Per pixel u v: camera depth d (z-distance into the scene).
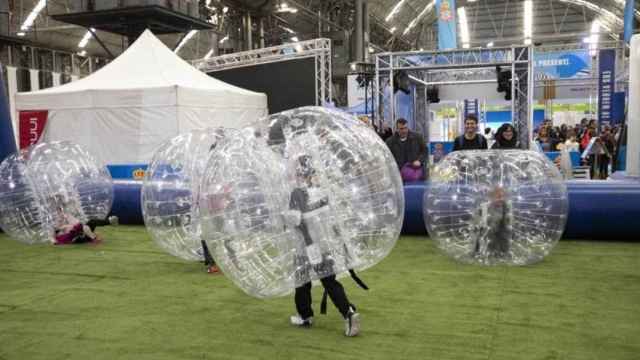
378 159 3.59
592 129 14.30
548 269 5.12
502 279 4.82
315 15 24.41
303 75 14.19
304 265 3.30
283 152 3.38
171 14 13.72
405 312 4.00
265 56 14.60
